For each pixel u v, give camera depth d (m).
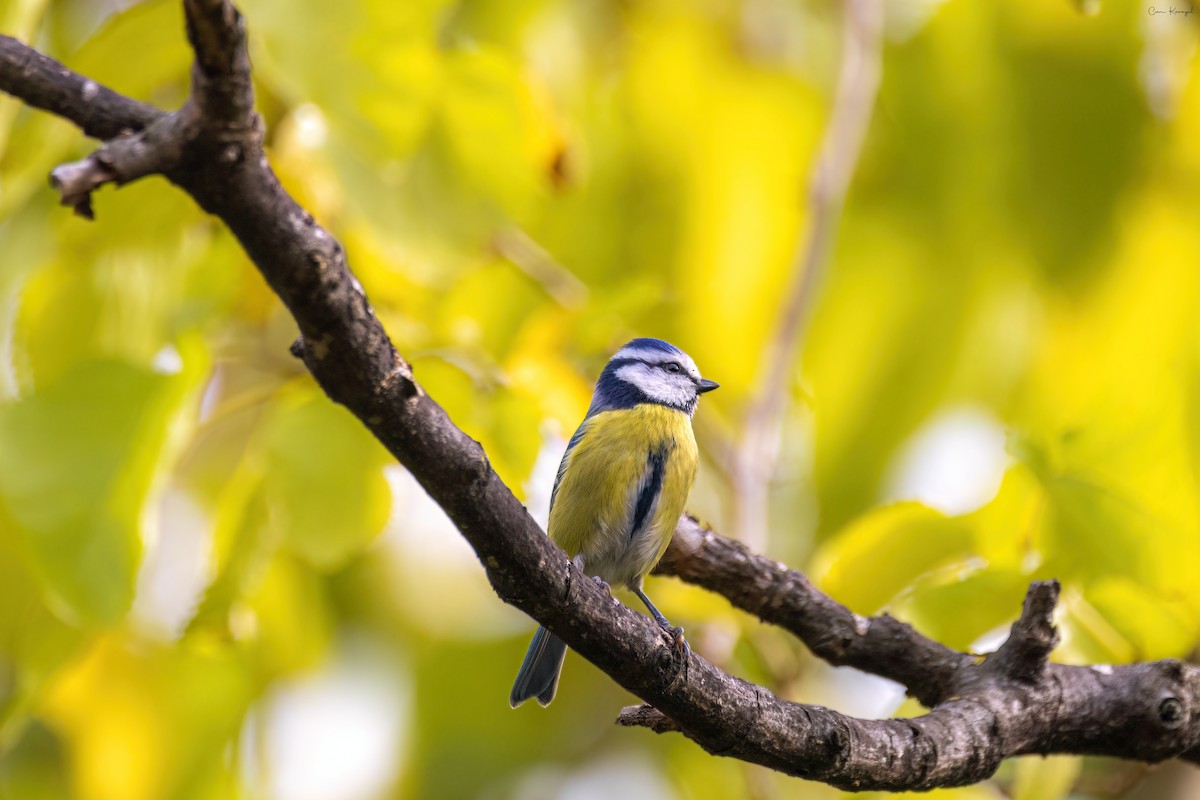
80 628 6.49
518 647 10.80
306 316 4.14
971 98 9.12
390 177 6.58
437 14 6.88
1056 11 8.91
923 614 6.88
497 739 10.83
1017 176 9.02
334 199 6.72
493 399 6.64
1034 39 8.99
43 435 6.07
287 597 7.12
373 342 4.27
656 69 9.49
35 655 6.52
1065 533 6.79
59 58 7.43
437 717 10.70
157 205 7.14
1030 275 9.03
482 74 6.88
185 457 6.98
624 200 9.41
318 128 6.42
